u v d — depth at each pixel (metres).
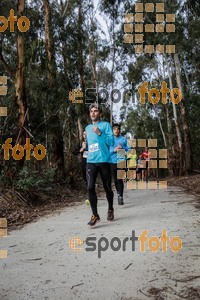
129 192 11.70
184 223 6.05
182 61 25.48
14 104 10.05
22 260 4.56
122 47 24.78
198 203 8.36
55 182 12.59
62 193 11.39
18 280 3.87
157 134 32.31
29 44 13.35
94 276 3.87
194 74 26.52
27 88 12.36
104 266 4.16
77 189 13.22
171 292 3.37
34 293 3.51
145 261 4.25
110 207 6.65
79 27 16.62
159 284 3.56
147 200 9.22
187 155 22.56
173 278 3.69
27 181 9.02
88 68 25.11
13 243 5.45
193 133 26.80
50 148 13.20
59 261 4.44
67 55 15.36
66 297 3.38
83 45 18.41
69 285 3.66
